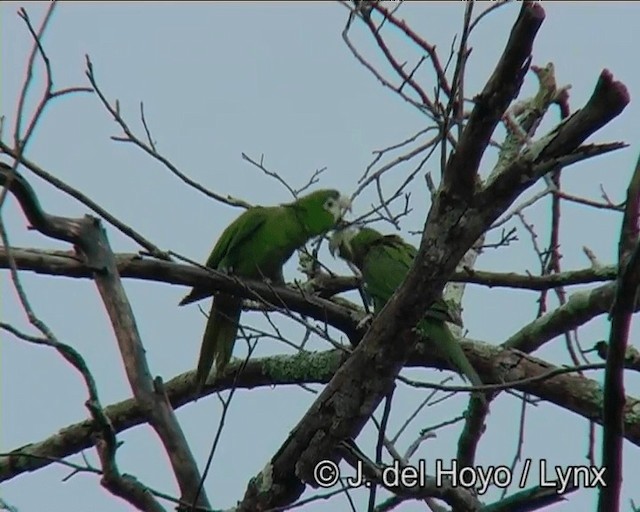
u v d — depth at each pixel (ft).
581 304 41.60
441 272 26.58
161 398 26.32
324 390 29.22
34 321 23.54
